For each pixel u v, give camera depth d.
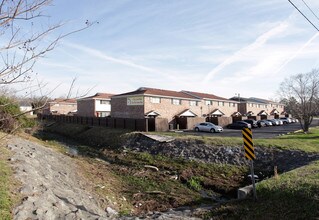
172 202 12.24
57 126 45.59
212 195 13.76
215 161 19.03
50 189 9.25
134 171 17.56
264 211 8.21
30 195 7.90
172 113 42.16
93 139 32.28
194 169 17.89
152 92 40.19
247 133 9.26
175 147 22.50
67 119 47.75
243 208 8.65
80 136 35.69
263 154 19.27
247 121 43.81
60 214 7.54
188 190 14.22
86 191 11.48
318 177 9.88
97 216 8.42
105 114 53.44
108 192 12.61
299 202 8.21
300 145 20.33
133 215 9.69
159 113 40.22
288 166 17.22
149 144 24.73
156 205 11.80
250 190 9.84
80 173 15.04
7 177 8.67
